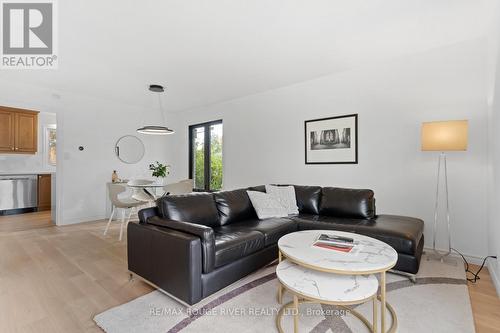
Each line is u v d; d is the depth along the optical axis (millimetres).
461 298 1986
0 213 5398
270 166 4566
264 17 2307
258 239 2389
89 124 4871
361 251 1795
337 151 3744
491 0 2100
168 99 5129
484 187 2670
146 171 5789
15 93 4004
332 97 3789
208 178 5746
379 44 2855
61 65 3346
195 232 1934
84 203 4789
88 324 1679
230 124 5203
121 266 2639
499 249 2055
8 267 2607
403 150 3184
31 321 1706
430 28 2523
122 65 3367
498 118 2080
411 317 1740
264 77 3877
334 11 2232
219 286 2008
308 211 3365
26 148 5691
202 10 2188
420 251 2434
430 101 2992
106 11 2191
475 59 2725
